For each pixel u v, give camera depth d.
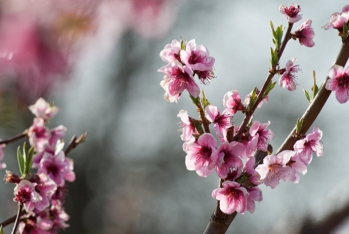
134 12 1.55
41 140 1.93
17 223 1.82
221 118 1.71
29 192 1.82
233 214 1.72
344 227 1.63
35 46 1.52
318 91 1.77
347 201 1.63
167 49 1.73
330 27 1.78
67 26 1.52
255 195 1.70
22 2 1.52
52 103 1.95
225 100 1.73
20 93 1.53
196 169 1.71
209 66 1.72
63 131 1.96
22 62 1.52
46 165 1.88
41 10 1.52
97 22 1.53
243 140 1.72
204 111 1.72
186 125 1.73
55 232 1.90
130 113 7.22
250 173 1.70
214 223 1.72
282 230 1.66
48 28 1.52
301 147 1.73
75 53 1.53
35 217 1.87
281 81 1.75
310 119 1.75
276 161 1.71
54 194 1.90
